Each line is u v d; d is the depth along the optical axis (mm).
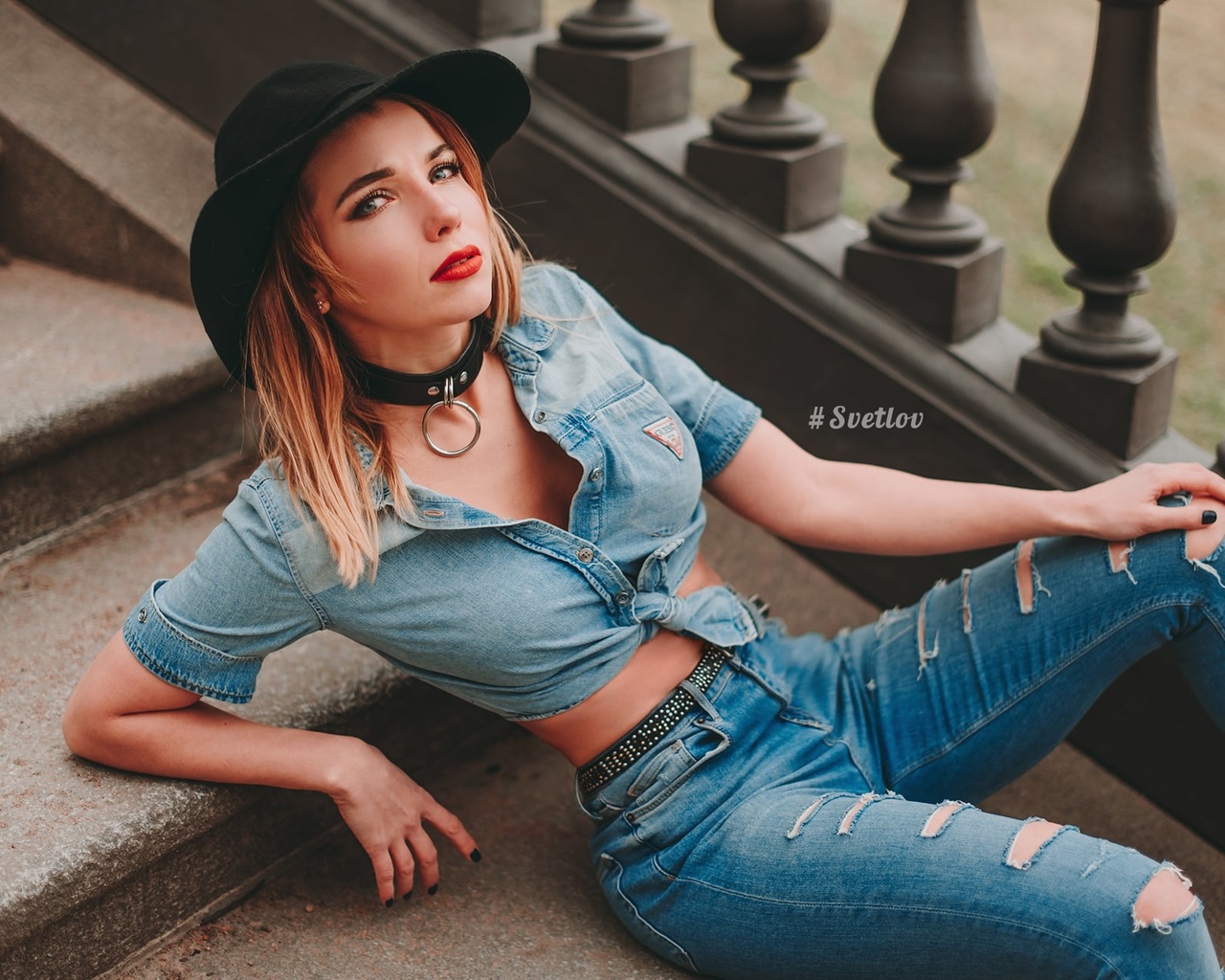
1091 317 2033
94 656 1883
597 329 1722
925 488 1755
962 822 1466
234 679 1573
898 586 2268
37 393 2098
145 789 1615
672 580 1670
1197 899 1360
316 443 1497
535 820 1948
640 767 1625
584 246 2377
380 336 1527
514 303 1650
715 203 2268
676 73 2387
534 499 1630
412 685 1935
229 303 1509
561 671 1583
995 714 1705
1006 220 3402
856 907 1479
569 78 2332
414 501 1509
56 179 2457
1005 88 3922
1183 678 1967
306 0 2406
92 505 2207
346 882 1805
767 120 2229
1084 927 1363
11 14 2691
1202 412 2832
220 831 1696
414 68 1415
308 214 1450
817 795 1590
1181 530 1635
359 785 1612
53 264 2549
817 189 2283
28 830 1540
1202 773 2000
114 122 2543
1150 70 1880
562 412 1601
